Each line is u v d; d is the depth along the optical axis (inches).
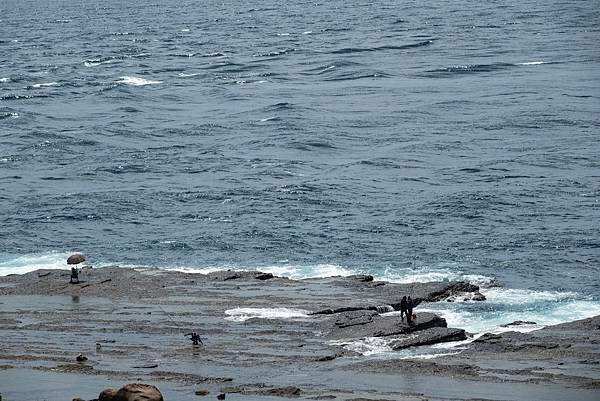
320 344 4079.7
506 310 4712.1
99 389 3341.5
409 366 3695.9
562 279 5378.9
